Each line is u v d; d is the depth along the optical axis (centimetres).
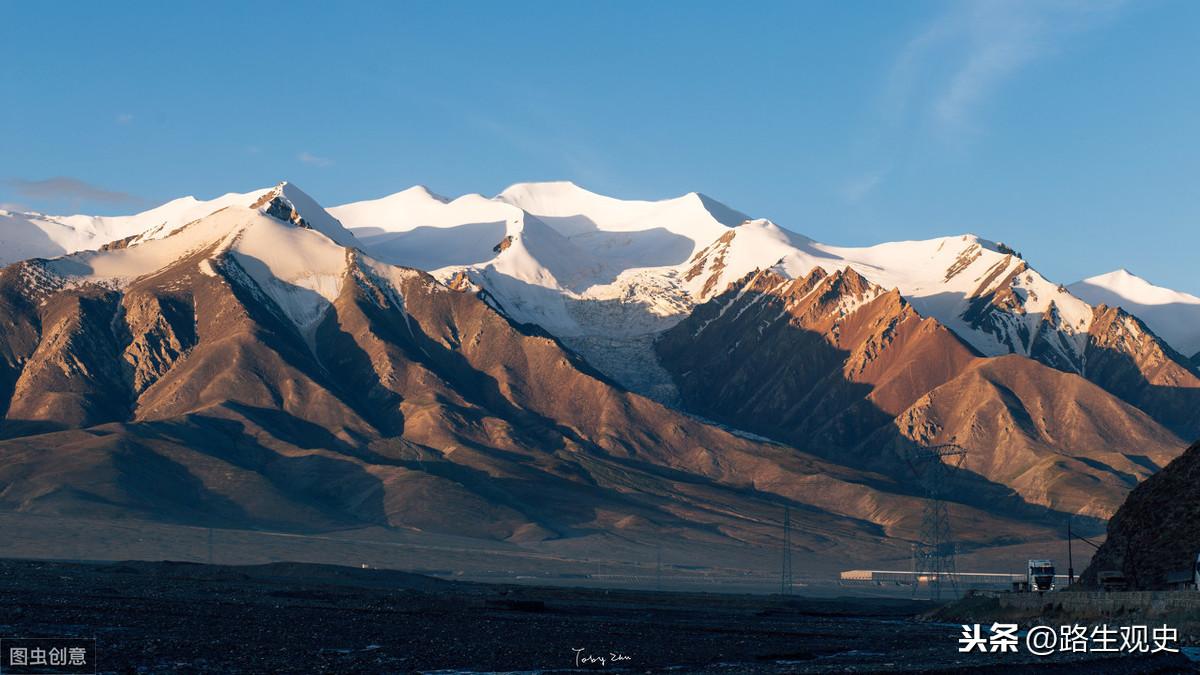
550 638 11306
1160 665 9012
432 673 8388
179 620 11256
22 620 10400
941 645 11519
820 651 10856
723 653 10369
